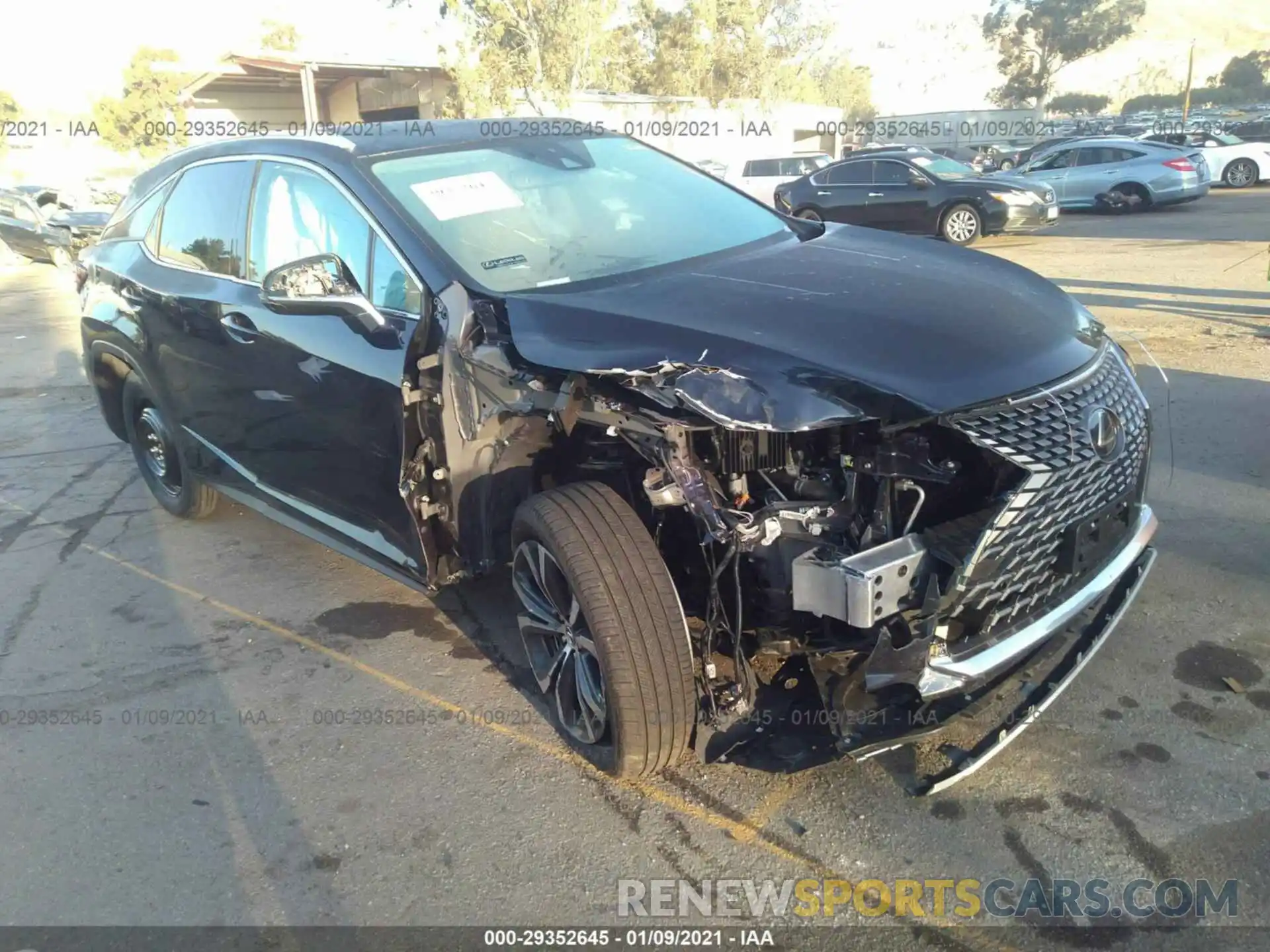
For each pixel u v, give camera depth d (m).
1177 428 5.67
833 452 2.70
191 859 2.81
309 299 3.12
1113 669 3.40
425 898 2.62
